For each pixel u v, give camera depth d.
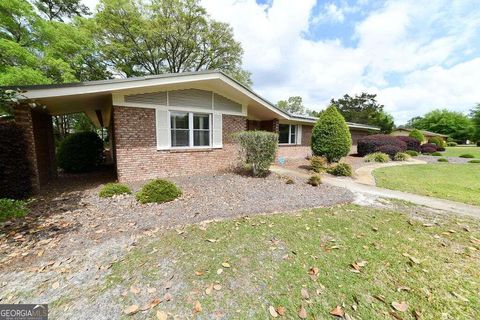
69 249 3.02
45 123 8.31
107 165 12.44
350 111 40.25
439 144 26.31
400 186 7.07
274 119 12.36
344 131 11.33
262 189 6.29
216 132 9.06
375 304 2.06
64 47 12.31
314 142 11.77
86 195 5.77
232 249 3.03
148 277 2.44
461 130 44.84
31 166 5.90
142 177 7.50
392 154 14.60
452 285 2.33
